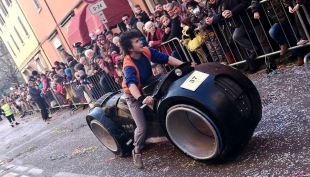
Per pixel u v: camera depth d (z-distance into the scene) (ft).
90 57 29.32
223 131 10.41
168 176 12.41
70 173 17.69
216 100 10.40
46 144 28.53
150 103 11.39
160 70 22.90
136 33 11.72
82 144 22.70
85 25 38.27
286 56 18.79
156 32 22.35
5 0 83.20
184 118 11.89
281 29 16.84
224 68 11.39
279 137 11.54
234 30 18.72
